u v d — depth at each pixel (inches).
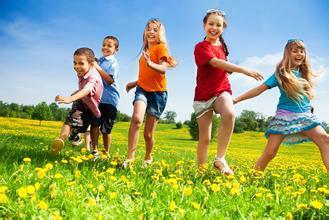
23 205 97.2
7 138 315.6
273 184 172.2
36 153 206.2
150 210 104.8
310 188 175.5
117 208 105.7
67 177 140.6
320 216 117.0
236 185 142.3
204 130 209.5
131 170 157.9
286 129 208.1
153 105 230.5
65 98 203.0
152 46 234.8
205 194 132.0
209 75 205.0
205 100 205.6
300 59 216.7
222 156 196.9
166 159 319.6
